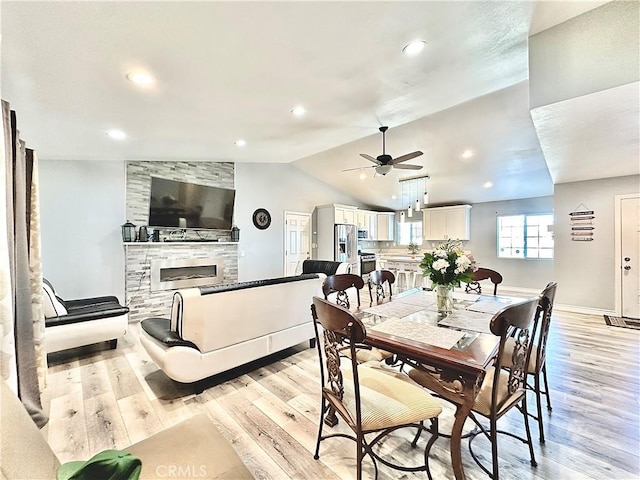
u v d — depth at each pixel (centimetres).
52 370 284
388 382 167
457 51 209
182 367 228
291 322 313
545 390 219
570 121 245
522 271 727
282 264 680
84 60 167
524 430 196
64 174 416
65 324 296
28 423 92
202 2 131
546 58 212
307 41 174
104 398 234
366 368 187
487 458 171
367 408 144
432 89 272
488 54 223
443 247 232
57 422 204
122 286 461
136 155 434
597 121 246
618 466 164
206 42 163
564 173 449
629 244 462
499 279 301
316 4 142
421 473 161
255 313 278
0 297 131
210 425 131
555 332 390
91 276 436
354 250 767
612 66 191
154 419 208
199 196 535
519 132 432
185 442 118
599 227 486
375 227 910
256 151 482
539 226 710
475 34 193
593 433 191
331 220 729
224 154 493
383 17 160
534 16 190
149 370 284
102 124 276
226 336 256
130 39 153
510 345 217
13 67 166
